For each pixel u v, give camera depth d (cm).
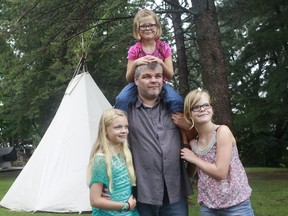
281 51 1423
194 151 365
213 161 352
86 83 866
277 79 1352
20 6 1054
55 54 998
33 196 784
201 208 362
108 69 1505
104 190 353
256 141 2008
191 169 390
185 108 360
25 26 966
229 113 889
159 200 358
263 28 1368
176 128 377
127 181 354
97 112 838
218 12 1285
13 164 2950
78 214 734
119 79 1551
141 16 400
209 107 357
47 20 948
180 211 372
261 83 1709
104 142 357
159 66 370
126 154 358
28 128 2061
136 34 405
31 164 826
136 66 373
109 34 1077
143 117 373
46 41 958
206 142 358
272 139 2033
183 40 1177
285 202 878
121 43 1069
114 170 350
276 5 1255
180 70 1171
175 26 1100
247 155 2117
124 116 361
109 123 355
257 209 806
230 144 349
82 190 755
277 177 1421
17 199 799
